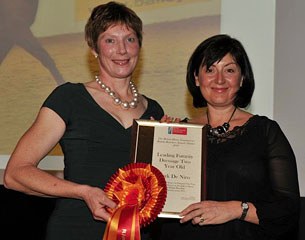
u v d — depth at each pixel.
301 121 2.71
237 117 2.07
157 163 1.94
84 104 1.98
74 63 3.34
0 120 3.52
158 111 2.17
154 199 1.85
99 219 1.84
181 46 3.04
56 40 3.41
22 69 3.50
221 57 2.00
